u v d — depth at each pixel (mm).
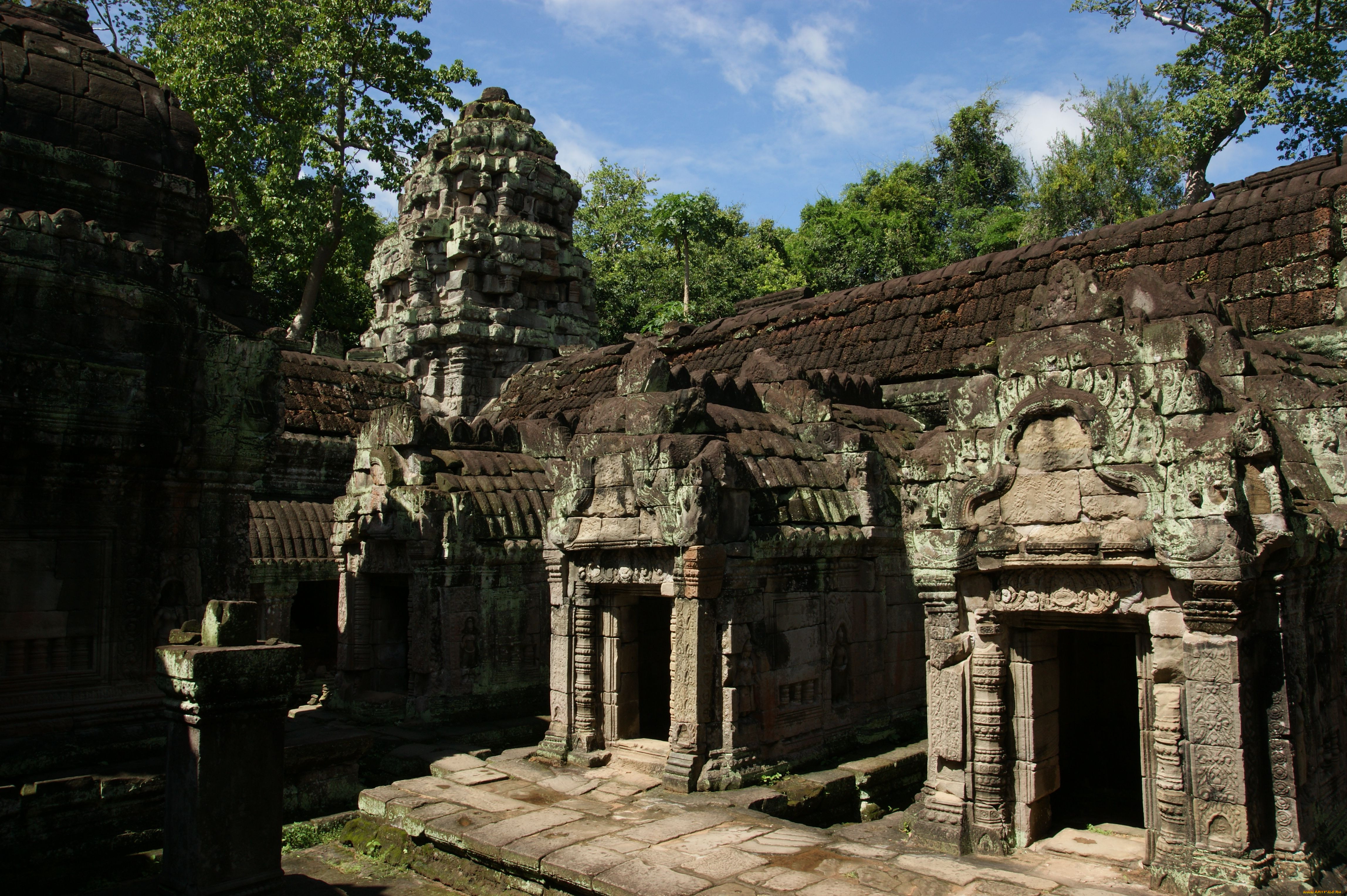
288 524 17703
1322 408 8273
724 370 18312
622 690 11188
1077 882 7152
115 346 9680
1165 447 6926
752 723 10117
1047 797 8336
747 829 8406
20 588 9164
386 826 9336
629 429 10617
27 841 8391
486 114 28547
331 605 20891
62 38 10688
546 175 28422
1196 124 25359
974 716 8000
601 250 46188
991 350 8164
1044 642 8234
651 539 10125
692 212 38625
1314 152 23219
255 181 26750
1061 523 7480
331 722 13945
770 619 10438
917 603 12781
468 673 13570
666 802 9273
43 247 9164
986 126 41281
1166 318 7410
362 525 14258
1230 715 6594
